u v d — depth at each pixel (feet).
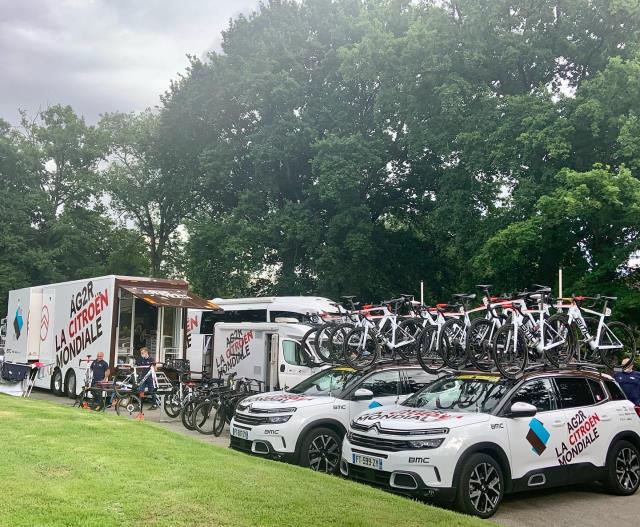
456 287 114.42
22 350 78.18
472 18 85.10
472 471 26.43
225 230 112.27
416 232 118.11
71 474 22.91
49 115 153.79
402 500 24.07
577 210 65.72
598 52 85.15
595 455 30.83
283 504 21.39
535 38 84.69
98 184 152.97
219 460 27.86
